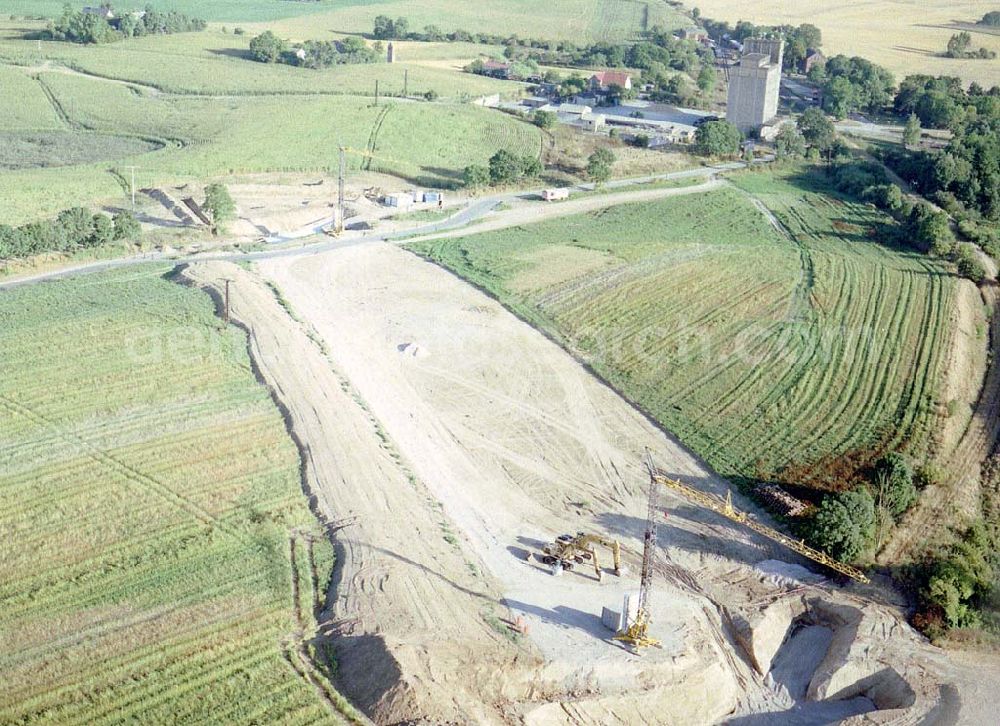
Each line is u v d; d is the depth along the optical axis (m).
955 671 87.50
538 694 82.06
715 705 85.31
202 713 77.81
